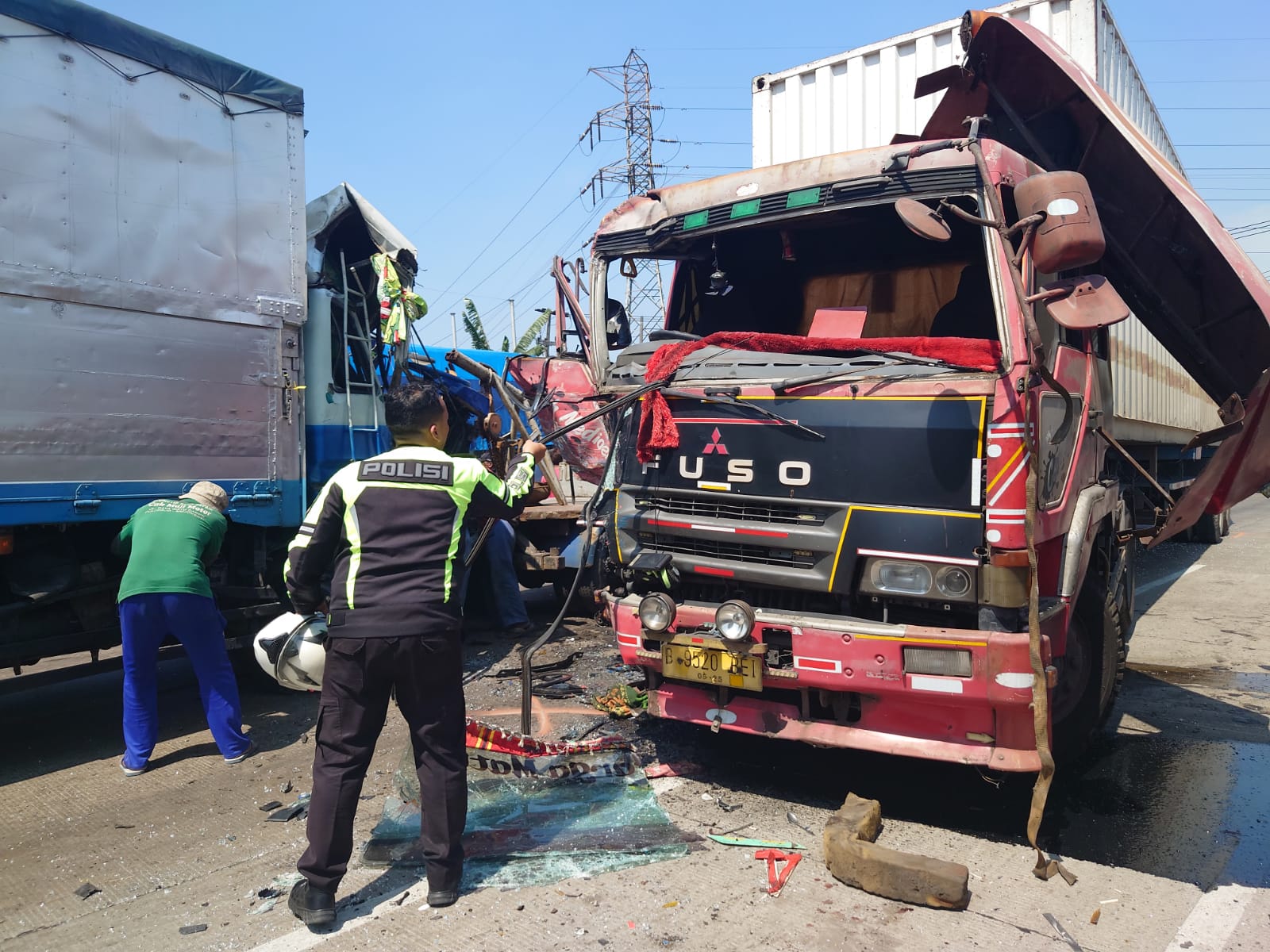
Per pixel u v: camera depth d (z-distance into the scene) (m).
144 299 4.98
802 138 8.12
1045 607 3.57
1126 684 5.84
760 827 3.65
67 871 3.43
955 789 4.07
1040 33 4.60
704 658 3.76
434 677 3.02
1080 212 3.12
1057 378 3.80
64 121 4.67
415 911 3.04
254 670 5.89
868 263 4.59
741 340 4.09
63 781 4.40
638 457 4.07
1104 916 2.97
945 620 3.49
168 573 4.44
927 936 2.85
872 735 3.58
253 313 5.55
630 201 4.77
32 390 4.51
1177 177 4.26
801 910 3.01
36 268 4.53
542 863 3.34
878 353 3.73
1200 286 4.55
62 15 4.66
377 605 2.94
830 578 3.56
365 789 4.14
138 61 5.01
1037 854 3.30
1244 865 3.35
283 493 5.71
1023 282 3.50
